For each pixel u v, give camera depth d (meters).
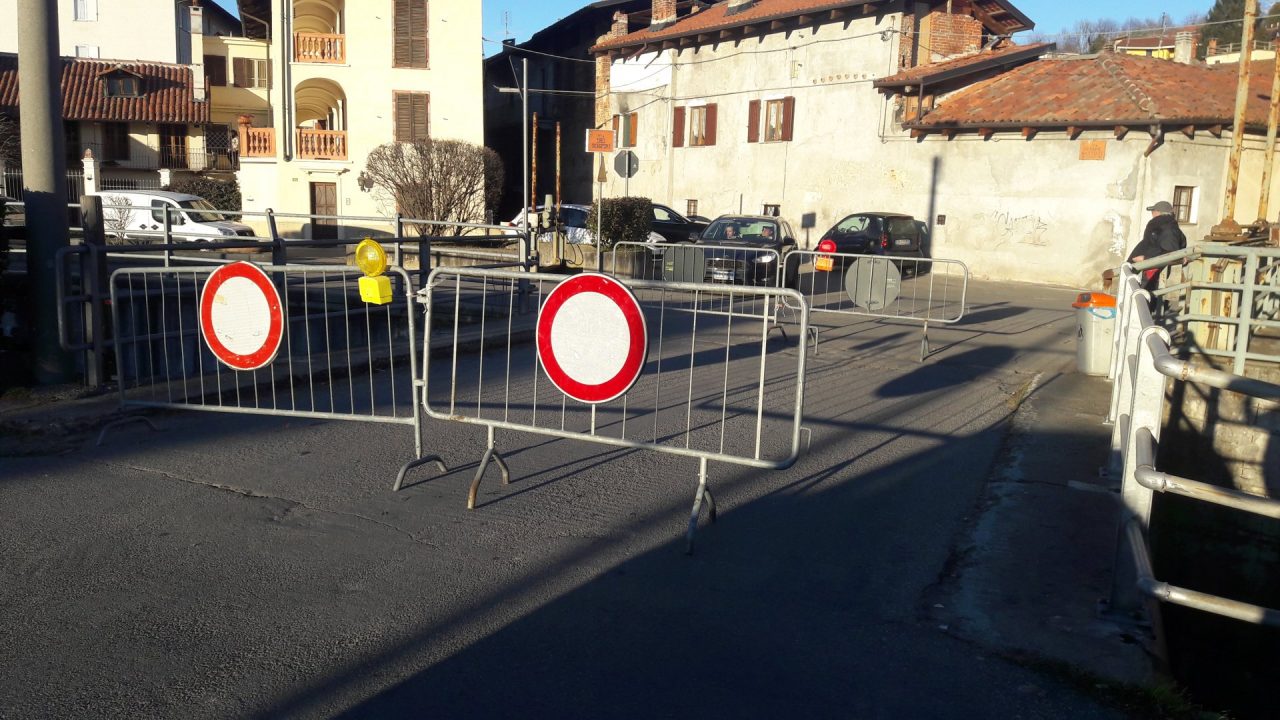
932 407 9.30
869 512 6.12
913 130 27.22
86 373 8.39
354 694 3.78
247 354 7.00
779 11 30.67
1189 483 4.05
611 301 5.72
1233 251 9.15
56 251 7.98
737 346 12.66
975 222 26.36
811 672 4.03
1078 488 6.68
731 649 4.22
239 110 44.91
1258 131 24.50
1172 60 29.34
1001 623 4.52
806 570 5.14
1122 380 6.75
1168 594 4.00
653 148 36.66
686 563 5.20
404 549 5.29
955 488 6.68
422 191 29.00
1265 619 3.90
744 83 32.69
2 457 6.78
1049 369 11.68
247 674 3.91
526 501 6.14
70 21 48.84
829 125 29.89
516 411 8.55
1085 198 24.23
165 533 5.43
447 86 35.41
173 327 9.82
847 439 7.97
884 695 3.86
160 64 44.56
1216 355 9.22
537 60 45.28
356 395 8.92
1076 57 28.09
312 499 6.05
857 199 29.25
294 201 34.78
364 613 4.49
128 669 3.93
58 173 8.34
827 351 12.52
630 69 37.22
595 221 22.45
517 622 4.43
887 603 4.74
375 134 35.06
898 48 28.02
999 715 3.73
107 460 6.77
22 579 4.78
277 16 33.78
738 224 20.62
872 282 12.12
